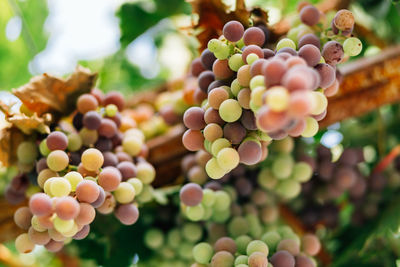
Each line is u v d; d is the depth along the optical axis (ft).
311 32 1.96
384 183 2.51
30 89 2.05
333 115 2.40
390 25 2.82
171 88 2.91
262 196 2.31
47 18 3.57
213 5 2.03
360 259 2.42
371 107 2.42
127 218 1.93
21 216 1.88
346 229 2.57
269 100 1.43
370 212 2.50
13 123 1.99
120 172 2.00
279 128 1.52
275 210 2.37
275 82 1.52
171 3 3.03
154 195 2.26
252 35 1.81
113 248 2.41
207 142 1.81
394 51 2.42
